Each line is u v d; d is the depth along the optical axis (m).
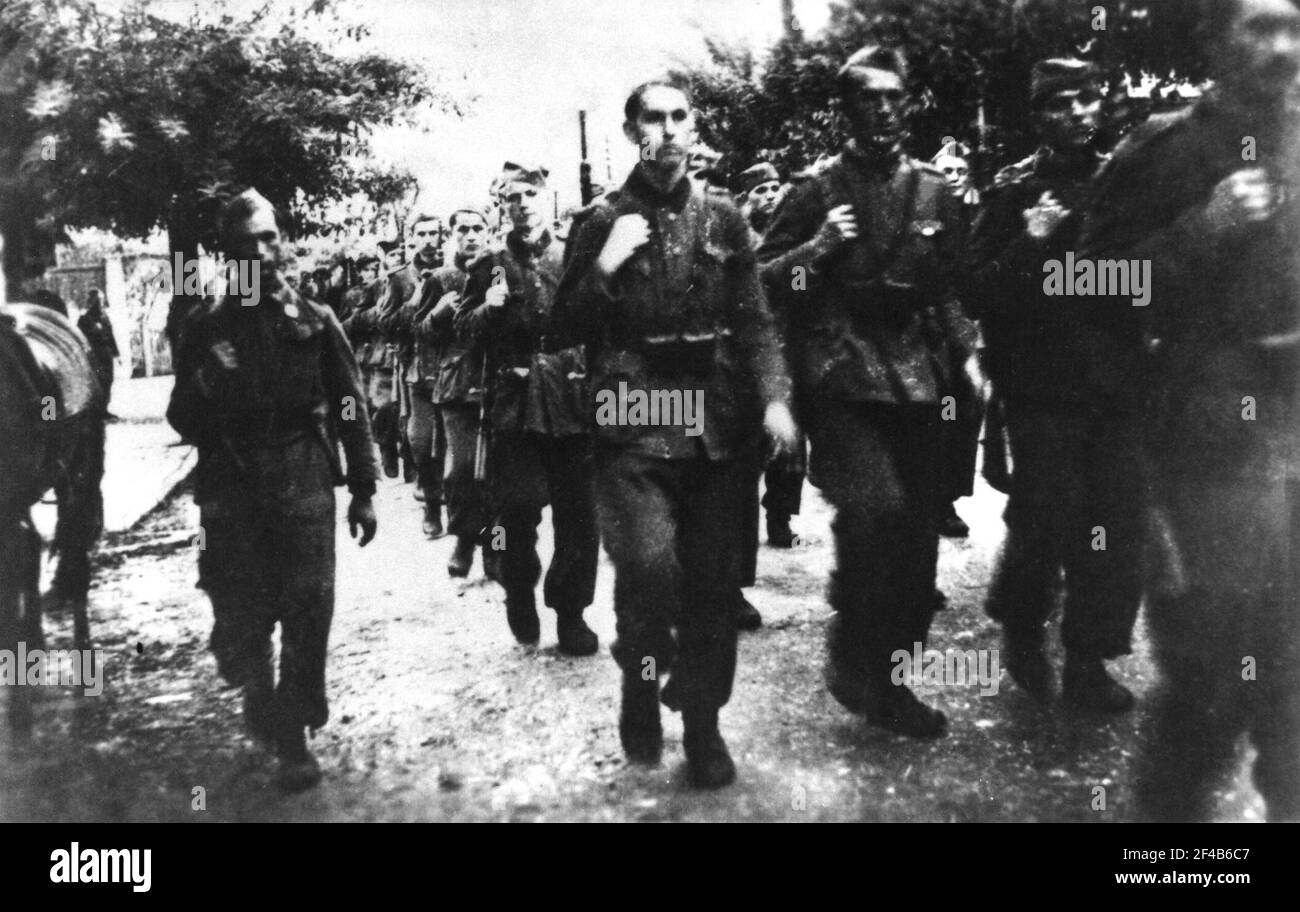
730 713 4.08
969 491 4.71
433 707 4.28
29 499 4.54
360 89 4.87
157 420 7.75
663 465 3.61
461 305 5.98
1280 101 3.48
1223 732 3.42
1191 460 3.45
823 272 3.93
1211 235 3.48
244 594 3.91
